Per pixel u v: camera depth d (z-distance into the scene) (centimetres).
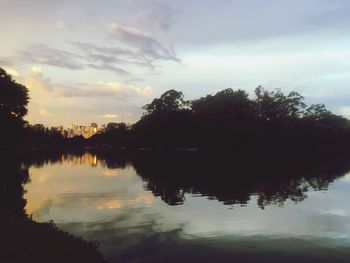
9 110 11125
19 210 3356
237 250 2189
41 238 2044
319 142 16962
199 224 2819
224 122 14850
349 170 7294
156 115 17488
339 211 3319
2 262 1612
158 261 2009
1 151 17762
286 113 16100
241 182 5416
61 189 4791
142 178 6106
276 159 10831
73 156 15225
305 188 4803
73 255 1853
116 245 2273
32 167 8812
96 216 3105
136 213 3238
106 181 5734
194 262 2003
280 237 2464
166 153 15038
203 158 11312
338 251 2181
